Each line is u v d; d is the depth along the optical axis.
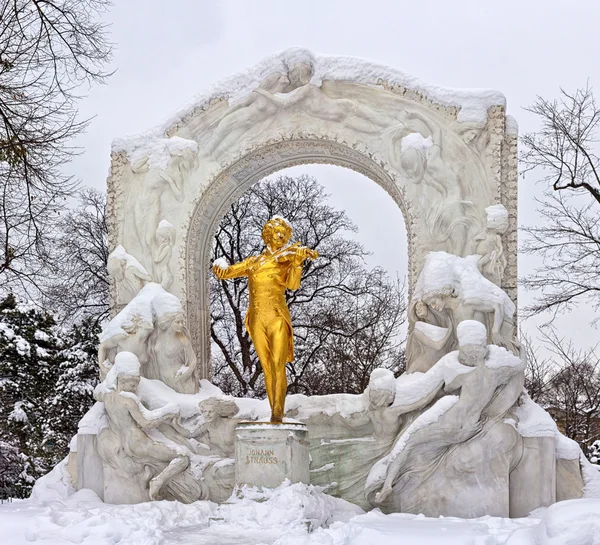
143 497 12.01
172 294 13.16
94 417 12.38
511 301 12.00
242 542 9.12
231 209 25.16
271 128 13.41
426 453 11.32
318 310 26.83
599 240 18.86
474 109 12.66
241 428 10.90
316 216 26.45
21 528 9.66
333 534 8.98
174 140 13.49
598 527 7.86
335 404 12.28
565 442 11.68
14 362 23.69
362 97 13.15
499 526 9.96
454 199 12.50
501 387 11.33
